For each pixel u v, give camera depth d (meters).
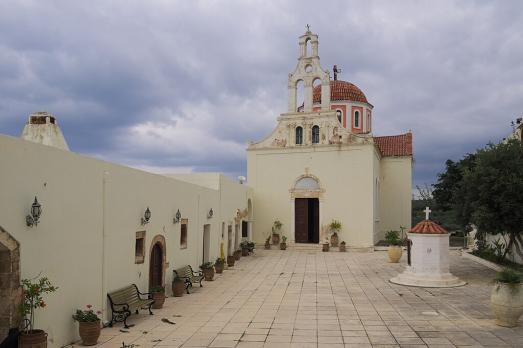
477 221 18.16
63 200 9.84
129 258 13.23
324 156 31.89
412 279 18.16
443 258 18.20
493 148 18.81
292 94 33.06
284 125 32.91
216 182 24.08
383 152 36.69
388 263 24.80
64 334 9.88
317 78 32.91
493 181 17.81
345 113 37.97
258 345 10.27
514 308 11.34
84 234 10.74
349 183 31.30
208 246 22.14
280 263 25.22
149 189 14.69
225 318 12.82
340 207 31.33
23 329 8.28
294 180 32.47
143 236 14.25
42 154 9.08
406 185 35.97
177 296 16.09
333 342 10.47
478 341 10.44
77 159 10.43
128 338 10.72
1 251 8.06
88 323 9.98
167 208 16.33
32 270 8.74
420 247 18.31
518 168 17.62
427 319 12.56
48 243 9.28
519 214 17.34
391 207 36.09
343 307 14.23
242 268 23.41
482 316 12.81
